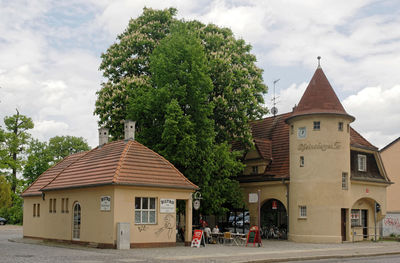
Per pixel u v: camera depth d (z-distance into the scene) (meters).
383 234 39.03
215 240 30.92
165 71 29.83
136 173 24.78
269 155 37.16
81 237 26.17
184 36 31.33
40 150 63.62
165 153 28.95
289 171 34.31
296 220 32.75
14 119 58.00
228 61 34.16
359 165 35.75
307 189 32.34
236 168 34.25
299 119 33.22
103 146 29.58
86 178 26.25
